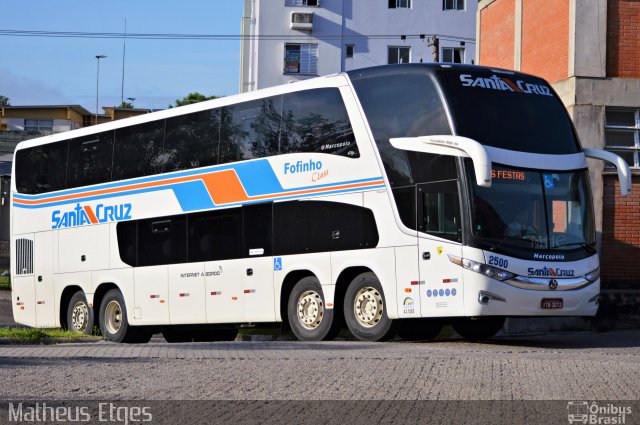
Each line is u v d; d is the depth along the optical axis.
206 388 9.77
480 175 14.46
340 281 16.69
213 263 18.81
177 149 19.89
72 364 11.91
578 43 21.83
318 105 17.20
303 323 17.16
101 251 21.48
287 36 57.47
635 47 21.97
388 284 15.80
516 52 25.17
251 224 18.11
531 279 15.13
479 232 14.87
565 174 16.02
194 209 19.34
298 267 17.17
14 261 23.89
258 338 22.70
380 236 15.94
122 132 21.30
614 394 9.27
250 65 57.47
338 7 57.56
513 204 15.28
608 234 21.78
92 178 21.89
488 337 18.38
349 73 16.81
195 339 22.58
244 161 18.38
